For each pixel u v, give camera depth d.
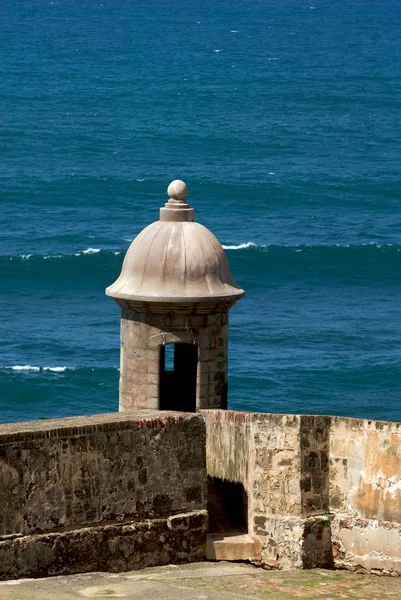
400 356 128.00
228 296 41.62
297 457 36.47
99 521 34.66
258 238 182.25
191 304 41.34
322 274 166.25
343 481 36.56
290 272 166.75
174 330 41.81
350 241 179.75
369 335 136.12
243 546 36.66
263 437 36.81
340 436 36.59
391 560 35.97
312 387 119.06
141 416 35.50
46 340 132.38
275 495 36.69
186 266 41.47
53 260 165.50
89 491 34.44
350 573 36.12
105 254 168.88
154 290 41.47
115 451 34.81
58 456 33.91
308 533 36.38
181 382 43.53
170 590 32.69
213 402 42.44
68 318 142.12
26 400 117.94
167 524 35.69
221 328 42.25
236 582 34.25
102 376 122.19
